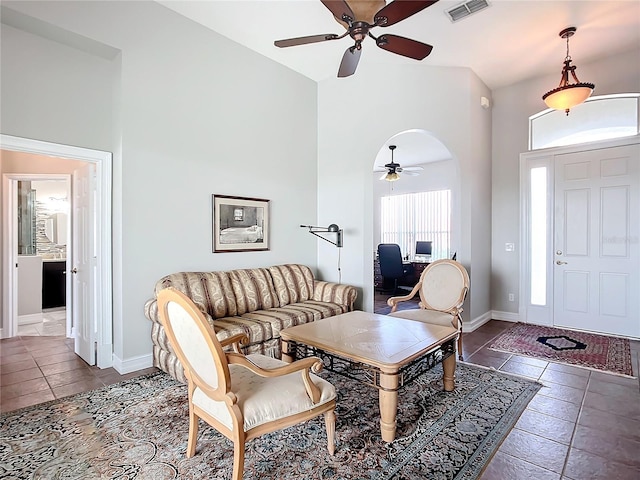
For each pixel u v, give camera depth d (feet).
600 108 13.94
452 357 8.53
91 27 9.27
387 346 7.23
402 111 14.06
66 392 8.64
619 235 13.37
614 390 8.69
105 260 10.24
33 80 9.10
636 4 10.00
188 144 11.28
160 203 10.64
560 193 14.65
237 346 6.98
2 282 13.47
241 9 10.64
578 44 12.29
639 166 12.93
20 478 5.55
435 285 11.78
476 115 14.76
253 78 13.14
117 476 5.58
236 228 12.64
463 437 6.61
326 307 12.09
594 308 13.94
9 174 13.52
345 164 14.80
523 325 15.11
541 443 6.45
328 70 14.70
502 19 10.73
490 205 16.26
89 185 10.42
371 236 14.40
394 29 11.25
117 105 10.08
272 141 13.87
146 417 7.41
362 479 5.48
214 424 5.47
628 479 5.49
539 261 15.25
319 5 10.39
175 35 10.91
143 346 10.32
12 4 8.09
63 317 17.13
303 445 6.37
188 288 10.23
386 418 6.42
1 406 7.91
